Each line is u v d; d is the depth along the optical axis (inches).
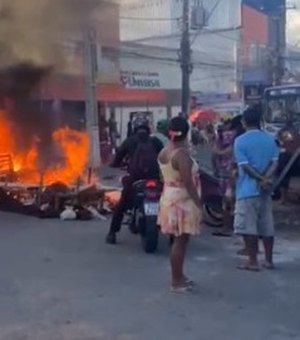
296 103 666.8
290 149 409.4
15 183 464.8
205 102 1286.9
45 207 405.1
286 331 193.2
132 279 253.6
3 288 239.9
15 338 187.5
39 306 217.9
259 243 318.0
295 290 237.5
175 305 218.5
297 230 359.6
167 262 283.1
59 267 272.8
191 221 228.7
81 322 201.2
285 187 430.9
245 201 262.7
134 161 315.6
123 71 1059.3
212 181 361.4
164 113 1188.5
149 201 301.4
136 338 186.7
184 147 229.9
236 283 246.8
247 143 261.6
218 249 309.4
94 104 746.8
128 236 338.6
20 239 331.3
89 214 394.9
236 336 188.5
